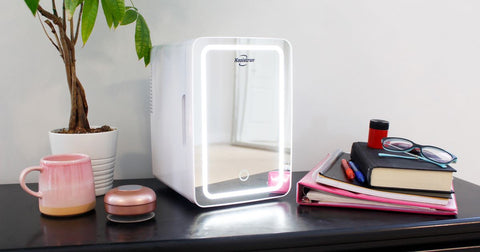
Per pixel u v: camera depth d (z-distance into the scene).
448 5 1.12
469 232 0.70
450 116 1.16
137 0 0.94
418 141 1.15
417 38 1.12
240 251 0.63
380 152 0.83
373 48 1.09
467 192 0.87
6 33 0.89
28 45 0.90
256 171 0.78
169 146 0.80
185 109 0.72
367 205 0.75
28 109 0.92
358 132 1.12
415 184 0.73
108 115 0.96
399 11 1.09
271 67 0.77
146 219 0.69
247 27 1.01
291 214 0.73
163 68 0.80
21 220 0.69
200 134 0.71
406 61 1.12
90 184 0.72
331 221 0.69
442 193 0.72
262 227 0.66
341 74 1.08
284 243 0.63
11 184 0.90
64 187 0.69
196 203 0.73
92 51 0.93
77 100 0.81
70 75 0.80
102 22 0.93
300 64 1.06
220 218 0.71
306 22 1.04
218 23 0.99
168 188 0.88
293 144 1.08
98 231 0.64
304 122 1.08
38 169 0.69
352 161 0.89
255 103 0.76
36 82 0.92
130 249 0.60
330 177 0.76
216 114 0.73
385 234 0.66
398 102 1.13
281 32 1.03
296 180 0.96
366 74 1.10
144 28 0.82
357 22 1.08
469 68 1.16
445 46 1.13
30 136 0.93
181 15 0.97
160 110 0.84
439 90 1.15
